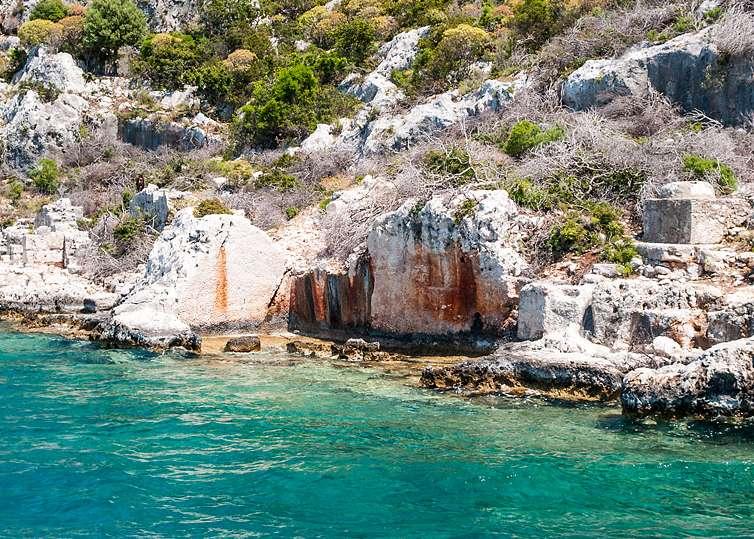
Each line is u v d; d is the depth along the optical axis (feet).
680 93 94.58
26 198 154.51
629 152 77.61
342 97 149.18
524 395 56.18
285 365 69.26
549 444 46.19
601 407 52.95
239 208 103.91
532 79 110.11
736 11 96.63
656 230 66.49
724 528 35.29
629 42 105.40
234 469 43.75
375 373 65.77
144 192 114.01
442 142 95.96
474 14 161.38
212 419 52.85
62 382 63.41
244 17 208.23
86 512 38.63
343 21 190.60
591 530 35.40
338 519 37.45
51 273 107.86
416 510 38.19
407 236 74.18
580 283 63.16
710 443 45.73
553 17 128.67
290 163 124.16
